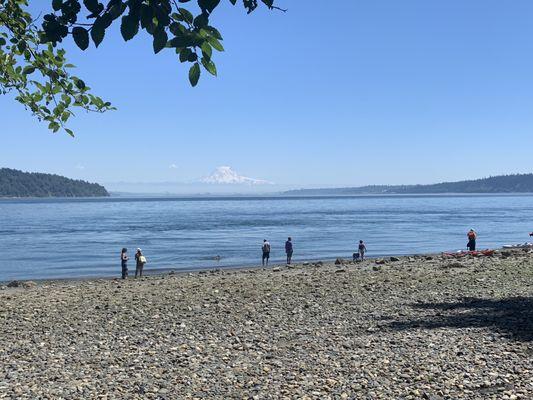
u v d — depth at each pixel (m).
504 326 13.59
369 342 12.46
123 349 12.91
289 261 40.62
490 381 8.99
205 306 19.11
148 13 3.23
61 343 13.87
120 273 40.53
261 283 25.83
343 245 61.44
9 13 5.34
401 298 19.38
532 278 23.56
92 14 3.28
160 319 16.92
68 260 49.91
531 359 10.30
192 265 44.91
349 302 18.95
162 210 186.00
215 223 105.69
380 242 64.94
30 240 70.88
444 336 12.68
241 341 13.34
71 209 196.12
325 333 13.91
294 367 10.55
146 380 10.03
